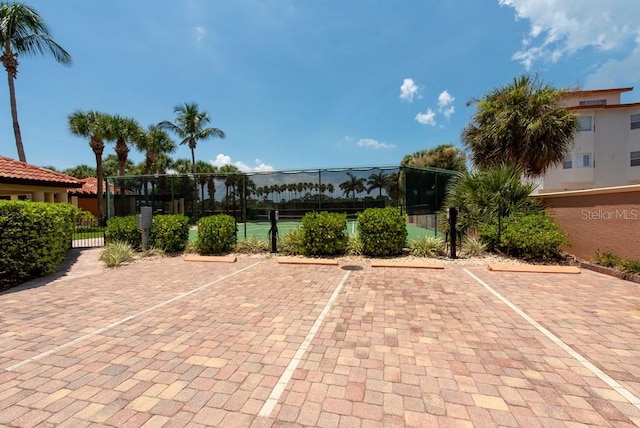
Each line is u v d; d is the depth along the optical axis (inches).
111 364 108.4
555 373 100.3
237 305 173.8
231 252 350.6
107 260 299.7
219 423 77.8
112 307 172.2
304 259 303.0
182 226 365.4
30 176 451.8
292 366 106.1
